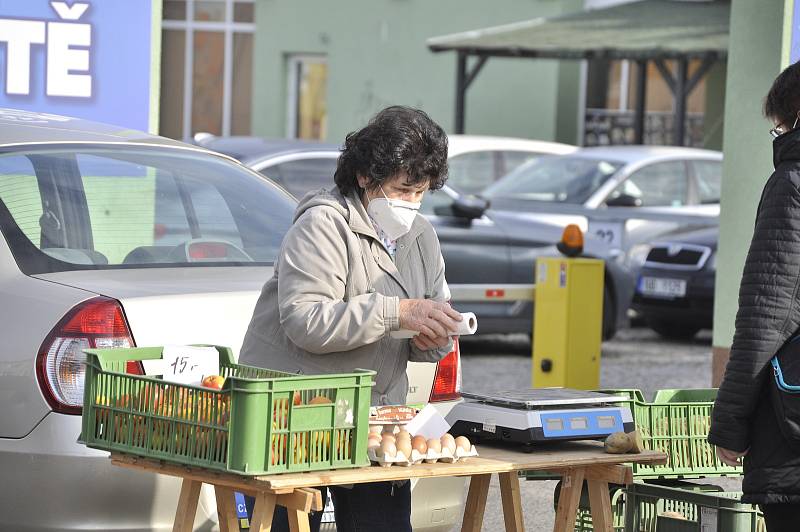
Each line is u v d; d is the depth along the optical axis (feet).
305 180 58.90
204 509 24.08
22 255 25.80
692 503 24.90
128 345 24.13
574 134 117.91
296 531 18.63
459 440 20.71
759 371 20.36
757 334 20.26
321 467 18.80
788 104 21.22
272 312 21.27
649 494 25.50
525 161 77.30
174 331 24.64
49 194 27.40
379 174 20.47
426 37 117.80
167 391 18.90
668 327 73.51
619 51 98.94
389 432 20.47
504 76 117.08
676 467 26.00
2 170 27.37
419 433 20.58
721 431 20.79
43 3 41.83
